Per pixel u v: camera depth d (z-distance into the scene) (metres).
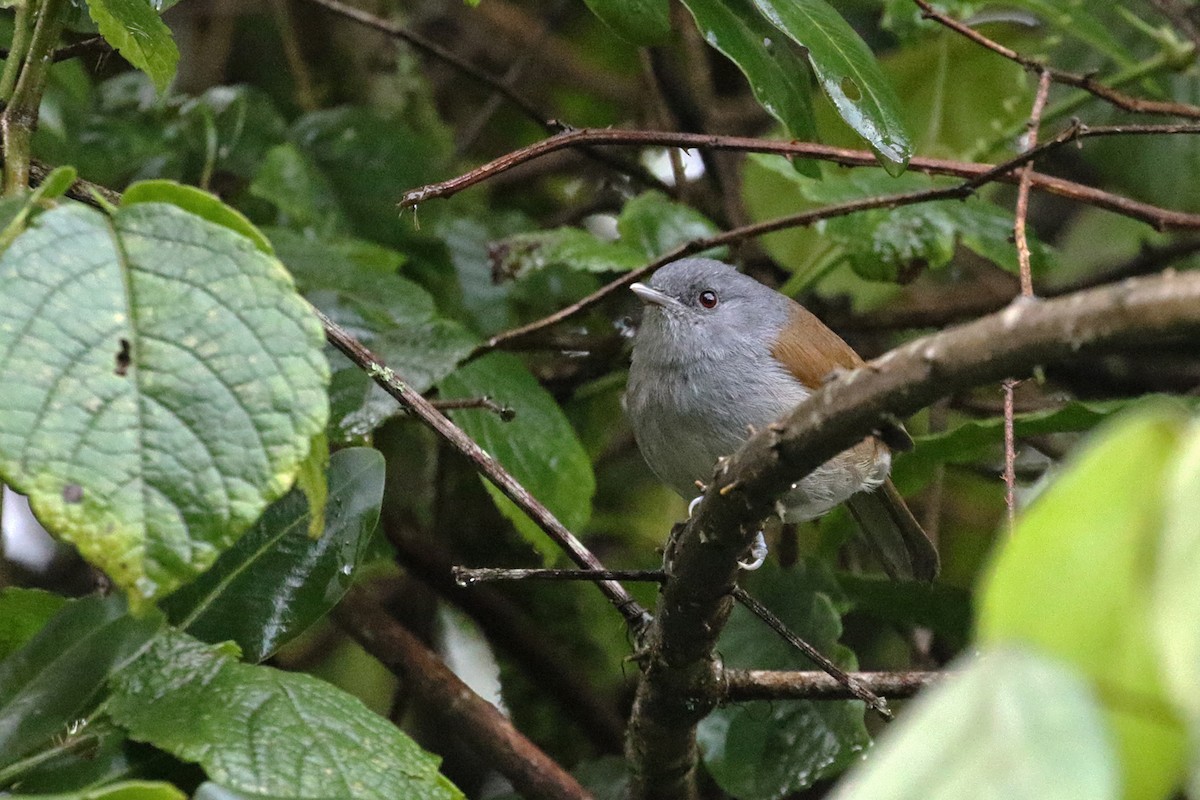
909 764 2.41
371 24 10.71
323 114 11.39
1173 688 2.35
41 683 5.02
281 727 4.82
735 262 10.67
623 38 6.87
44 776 4.90
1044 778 2.32
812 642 8.88
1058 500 2.45
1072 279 12.72
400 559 10.45
